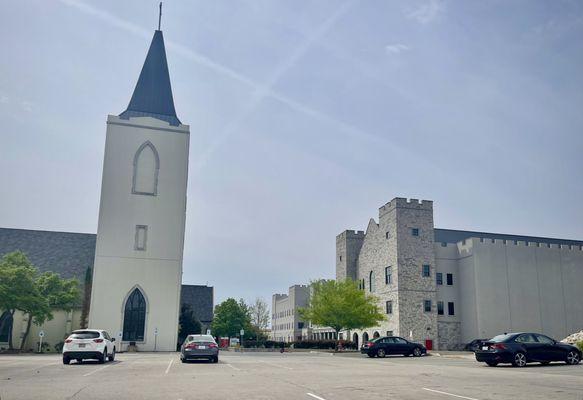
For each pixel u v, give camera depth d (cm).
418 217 5603
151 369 2112
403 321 5303
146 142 4659
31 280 4000
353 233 6906
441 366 2434
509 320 5247
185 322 5962
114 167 4559
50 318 4097
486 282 5272
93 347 2397
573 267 5562
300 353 4494
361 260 6594
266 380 1625
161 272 4481
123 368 2162
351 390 1336
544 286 5428
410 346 3681
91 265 5166
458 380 1631
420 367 2353
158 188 4612
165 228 4559
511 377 1747
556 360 2355
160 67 4959
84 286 4747
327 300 5081
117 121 4644
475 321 5219
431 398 1170
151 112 4769
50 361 2694
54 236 5347
